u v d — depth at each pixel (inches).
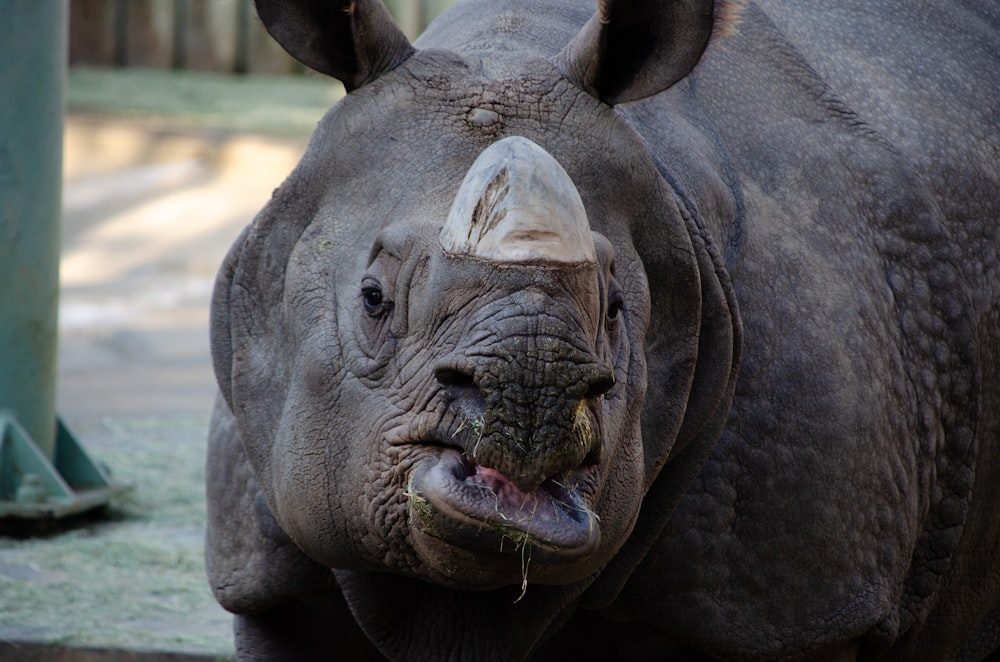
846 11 609.3
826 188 530.6
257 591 489.1
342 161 415.5
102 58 2659.9
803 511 489.1
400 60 418.9
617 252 413.4
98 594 745.0
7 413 871.1
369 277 390.6
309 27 416.5
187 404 1243.2
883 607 508.4
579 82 420.8
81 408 1210.0
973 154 588.7
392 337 384.5
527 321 344.5
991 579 600.1
